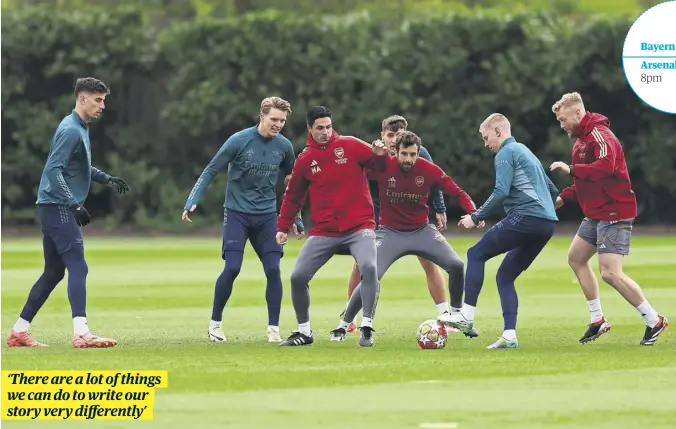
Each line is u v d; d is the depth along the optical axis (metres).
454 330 45.34
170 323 49.19
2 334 45.66
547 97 115.50
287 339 41.56
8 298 59.69
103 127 117.75
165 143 118.25
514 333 40.03
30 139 115.06
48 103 116.81
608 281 41.31
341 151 41.44
